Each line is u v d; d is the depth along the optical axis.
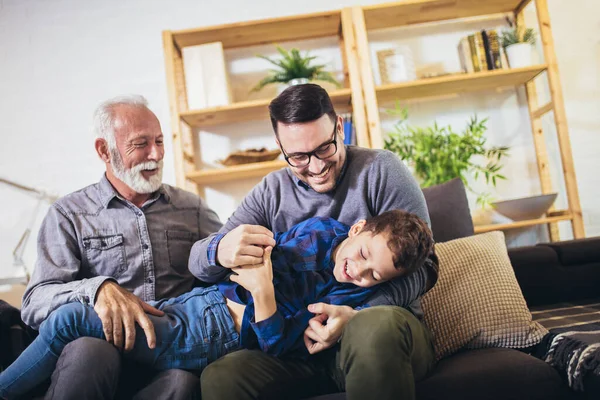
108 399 1.18
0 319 1.57
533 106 3.07
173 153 3.05
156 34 3.19
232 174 2.94
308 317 1.30
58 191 3.13
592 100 3.13
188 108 2.90
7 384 1.27
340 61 3.15
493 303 1.49
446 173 2.80
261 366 1.25
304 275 1.39
